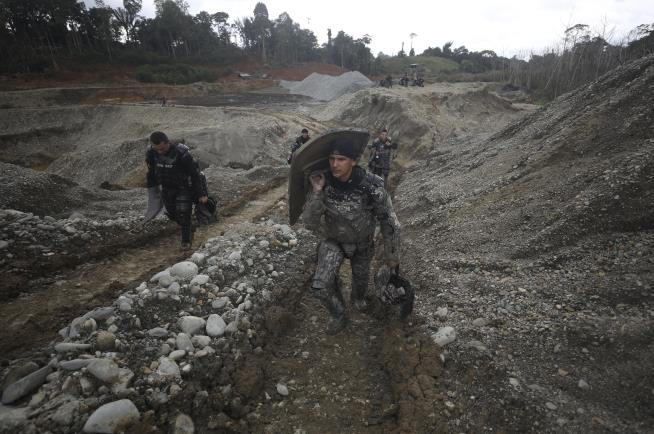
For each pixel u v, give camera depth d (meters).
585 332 3.02
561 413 2.48
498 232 4.93
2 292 3.89
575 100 7.50
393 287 3.49
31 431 2.12
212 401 2.74
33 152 32.53
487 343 3.19
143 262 5.10
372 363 3.40
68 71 57.09
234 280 4.10
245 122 25.30
